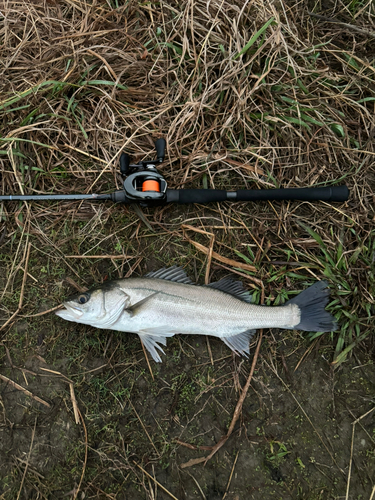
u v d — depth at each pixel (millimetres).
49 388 497
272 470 493
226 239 523
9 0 521
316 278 514
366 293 510
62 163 519
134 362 501
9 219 514
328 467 495
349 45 554
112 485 485
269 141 533
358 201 530
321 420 503
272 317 477
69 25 522
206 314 475
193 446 493
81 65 516
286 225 523
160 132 518
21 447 489
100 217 514
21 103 515
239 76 521
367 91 546
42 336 502
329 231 526
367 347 514
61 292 506
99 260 513
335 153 536
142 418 496
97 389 497
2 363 500
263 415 502
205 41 504
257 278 513
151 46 527
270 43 518
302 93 532
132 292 469
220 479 490
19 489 481
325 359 512
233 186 530
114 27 523
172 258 518
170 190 488
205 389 501
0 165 514
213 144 514
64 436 491
